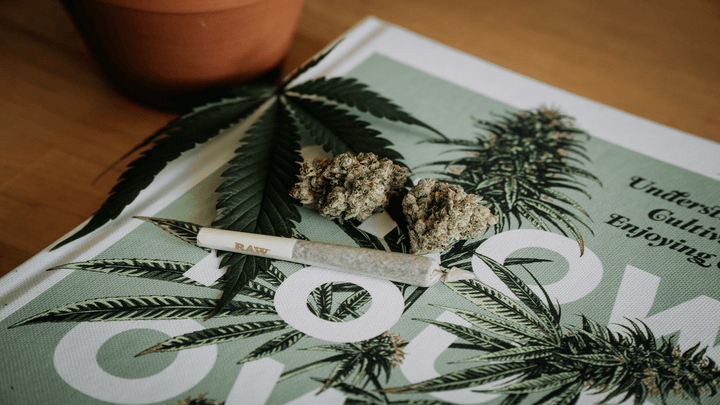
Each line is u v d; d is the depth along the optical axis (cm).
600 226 21
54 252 20
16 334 18
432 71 26
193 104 25
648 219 21
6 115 25
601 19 31
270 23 23
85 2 21
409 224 20
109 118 25
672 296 19
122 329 18
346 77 26
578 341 18
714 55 29
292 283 19
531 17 31
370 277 20
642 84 27
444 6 31
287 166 21
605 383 18
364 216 20
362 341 18
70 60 27
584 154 23
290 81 25
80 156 24
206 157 23
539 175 22
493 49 29
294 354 18
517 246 20
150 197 21
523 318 19
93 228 20
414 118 23
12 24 29
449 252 20
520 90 26
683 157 23
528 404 17
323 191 20
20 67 27
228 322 19
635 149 24
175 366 18
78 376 18
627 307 19
